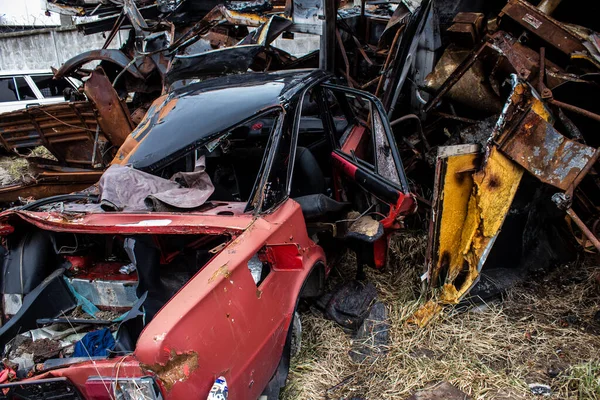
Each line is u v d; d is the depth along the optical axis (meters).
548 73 3.53
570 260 3.77
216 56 4.35
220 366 1.90
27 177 5.20
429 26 4.59
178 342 1.73
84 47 13.02
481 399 2.55
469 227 3.06
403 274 3.68
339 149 3.65
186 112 3.03
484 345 2.95
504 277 3.59
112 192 2.52
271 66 6.28
